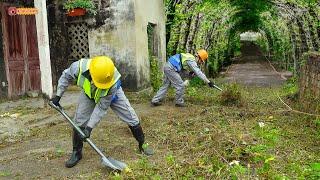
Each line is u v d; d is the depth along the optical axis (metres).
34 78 11.54
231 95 10.15
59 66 12.52
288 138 6.83
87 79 5.41
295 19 19.73
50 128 7.84
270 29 33.66
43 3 9.18
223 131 6.91
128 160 5.82
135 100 11.02
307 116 7.82
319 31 16.88
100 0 11.95
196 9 17.73
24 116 8.75
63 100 10.48
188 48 18.73
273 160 5.50
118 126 7.93
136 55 11.90
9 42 10.72
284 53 27.25
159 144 6.62
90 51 12.18
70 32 12.52
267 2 20.34
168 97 11.42
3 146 6.81
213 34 23.95
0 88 10.42
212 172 5.02
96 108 5.46
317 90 8.90
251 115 8.77
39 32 9.34
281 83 19.23
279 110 9.13
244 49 50.53
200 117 8.55
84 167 5.60
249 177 4.89
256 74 25.06
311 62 9.49
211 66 24.11
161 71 14.82
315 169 5.05
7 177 5.33
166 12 17.42
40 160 5.97
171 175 5.08
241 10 25.16
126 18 11.84
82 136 5.35
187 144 6.32
